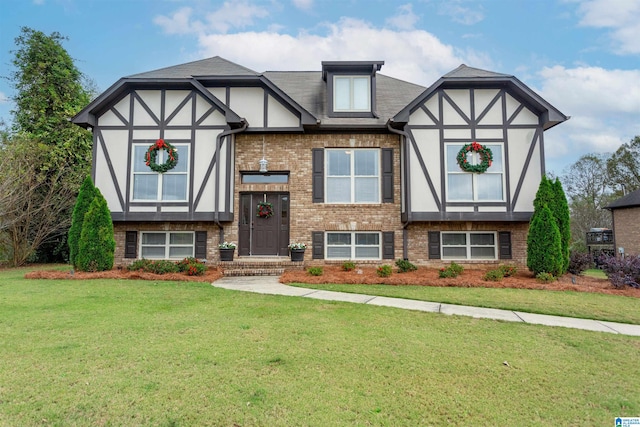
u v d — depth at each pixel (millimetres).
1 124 14609
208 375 3596
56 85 17234
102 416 2850
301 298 7207
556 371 3906
